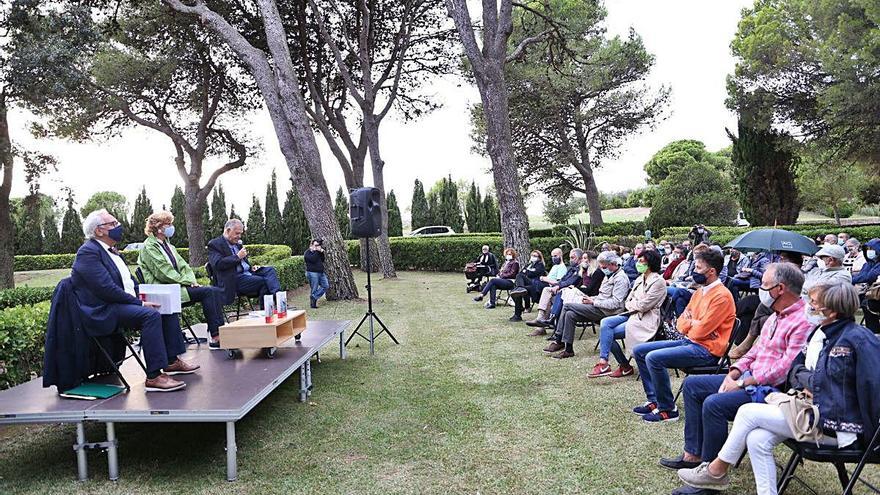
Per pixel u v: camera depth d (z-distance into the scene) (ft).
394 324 29.55
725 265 30.09
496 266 44.06
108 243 13.39
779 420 8.94
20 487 11.16
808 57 55.52
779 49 58.85
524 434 13.65
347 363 21.12
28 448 13.25
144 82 61.46
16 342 15.74
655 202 88.43
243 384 13.15
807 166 81.87
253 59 37.86
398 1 56.39
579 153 84.99
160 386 12.67
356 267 77.15
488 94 38.11
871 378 8.18
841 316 8.66
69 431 14.38
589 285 24.80
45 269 101.35
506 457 12.34
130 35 59.16
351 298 39.06
